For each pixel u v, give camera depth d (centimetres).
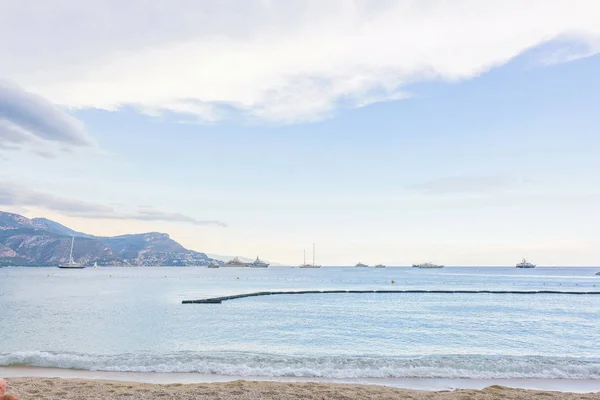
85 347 1925
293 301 5153
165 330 2525
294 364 1512
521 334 2484
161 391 1051
